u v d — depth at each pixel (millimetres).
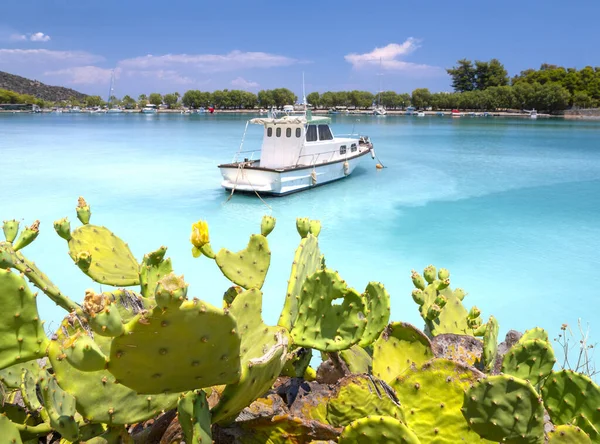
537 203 17812
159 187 19859
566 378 2760
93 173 23312
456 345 3662
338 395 2654
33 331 2125
